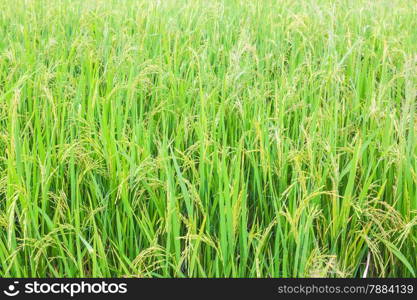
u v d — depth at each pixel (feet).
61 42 14.99
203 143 8.70
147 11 17.67
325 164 8.65
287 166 9.14
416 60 9.64
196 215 8.28
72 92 11.72
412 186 8.49
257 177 8.71
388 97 11.01
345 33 16.21
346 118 11.04
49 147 8.87
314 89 11.33
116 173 8.80
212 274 7.76
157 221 8.37
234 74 11.05
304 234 7.78
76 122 10.26
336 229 8.10
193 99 11.94
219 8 18.33
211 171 8.61
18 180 7.98
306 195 8.02
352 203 8.07
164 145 8.63
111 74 12.10
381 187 8.39
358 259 8.20
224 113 10.70
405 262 7.72
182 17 18.53
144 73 10.82
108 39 15.23
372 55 14.16
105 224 8.25
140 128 9.82
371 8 18.25
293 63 13.10
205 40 15.58
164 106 11.18
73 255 8.16
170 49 15.25
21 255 8.22
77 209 7.77
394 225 8.18
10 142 8.97
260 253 8.02
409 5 20.81
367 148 9.69
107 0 19.72
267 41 15.51
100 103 11.25
